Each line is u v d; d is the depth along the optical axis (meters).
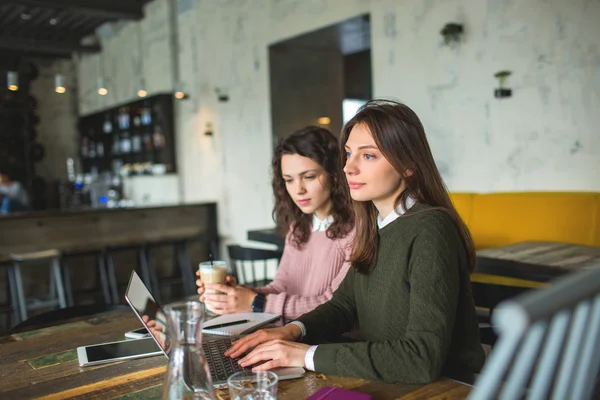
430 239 1.24
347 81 8.48
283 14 5.80
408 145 1.29
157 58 8.23
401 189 1.36
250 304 1.86
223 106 6.92
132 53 8.93
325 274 1.96
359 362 1.19
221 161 7.02
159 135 8.16
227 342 1.45
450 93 4.18
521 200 3.63
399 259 1.31
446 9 4.15
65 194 10.30
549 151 3.61
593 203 3.30
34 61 10.45
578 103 3.43
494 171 3.95
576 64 3.42
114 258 5.73
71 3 7.29
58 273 4.66
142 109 8.79
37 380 1.25
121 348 1.46
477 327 1.31
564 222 3.41
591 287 0.60
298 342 1.44
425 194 1.34
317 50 6.37
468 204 3.94
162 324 1.32
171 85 7.93
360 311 1.47
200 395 0.92
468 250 1.33
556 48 3.52
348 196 1.93
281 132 6.16
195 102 7.48
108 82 9.80
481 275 3.46
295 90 6.27
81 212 5.54
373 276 1.40
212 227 6.95
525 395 0.95
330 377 1.21
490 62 3.90
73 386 1.20
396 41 4.57
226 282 1.92
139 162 9.19
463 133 4.12
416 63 4.42
